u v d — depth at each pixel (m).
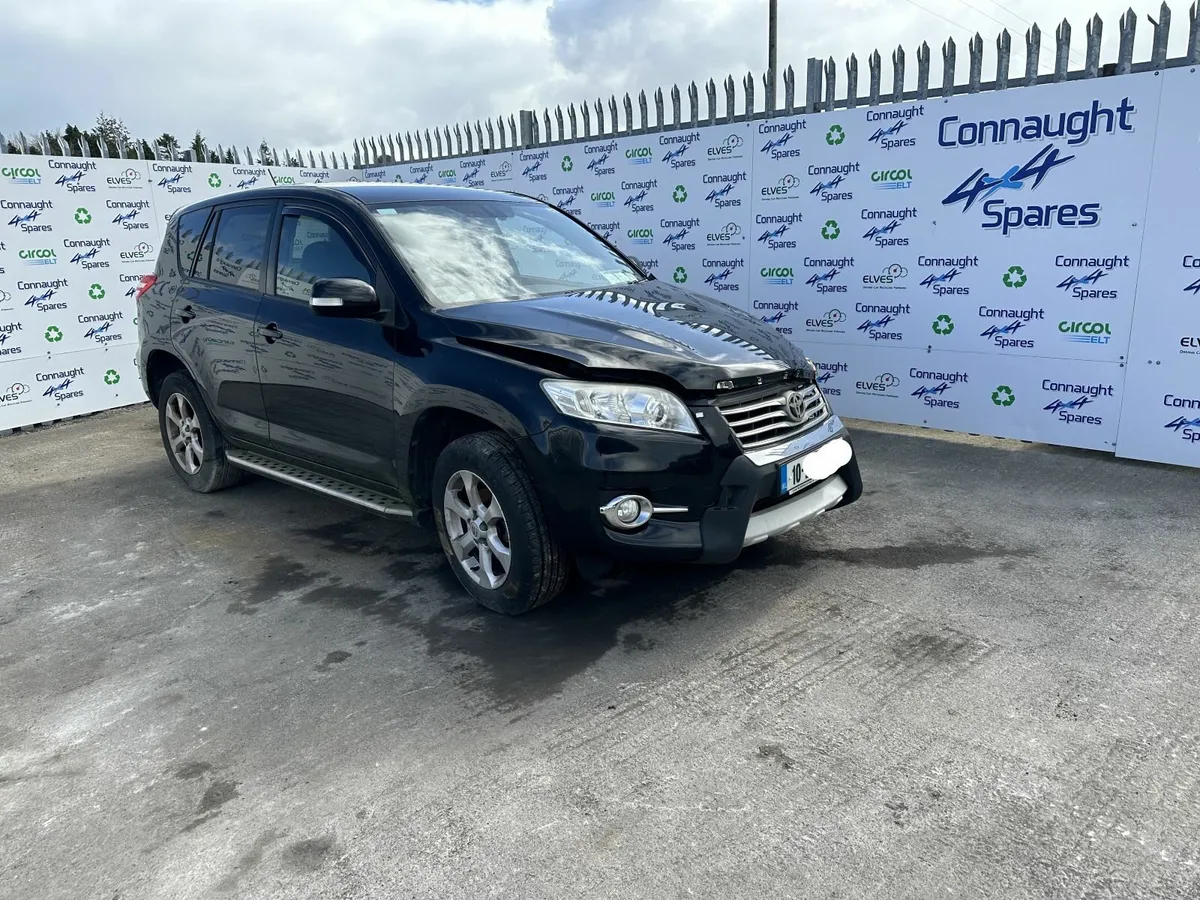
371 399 3.96
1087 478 5.34
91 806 2.59
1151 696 2.91
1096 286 5.64
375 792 2.59
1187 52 5.05
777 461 3.46
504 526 3.62
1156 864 2.16
